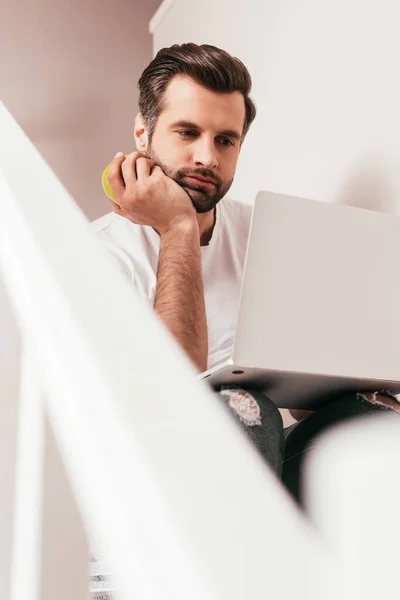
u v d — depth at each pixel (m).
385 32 1.75
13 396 0.50
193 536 0.25
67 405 0.31
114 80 3.14
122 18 3.22
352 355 1.04
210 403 0.30
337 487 0.53
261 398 1.00
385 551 0.45
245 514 0.26
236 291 1.76
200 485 0.26
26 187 0.43
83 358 0.31
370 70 1.80
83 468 0.30
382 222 1.10
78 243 0.39
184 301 1.33
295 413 1.50
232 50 2.54
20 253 0.39
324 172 1.96
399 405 1.14
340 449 0.69
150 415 0.28
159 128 1.72
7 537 0.47
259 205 1.00
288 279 1.01
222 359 1.68
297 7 2.15
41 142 3.01
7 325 0.52
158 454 0.27
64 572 0.43
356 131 1.83
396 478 0.53
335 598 0.26
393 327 1.08
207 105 1.69
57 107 3.06
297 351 0.99
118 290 0.35
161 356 0.31
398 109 1.68
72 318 0.33
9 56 3.04
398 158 1.67
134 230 1.77
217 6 2.65
